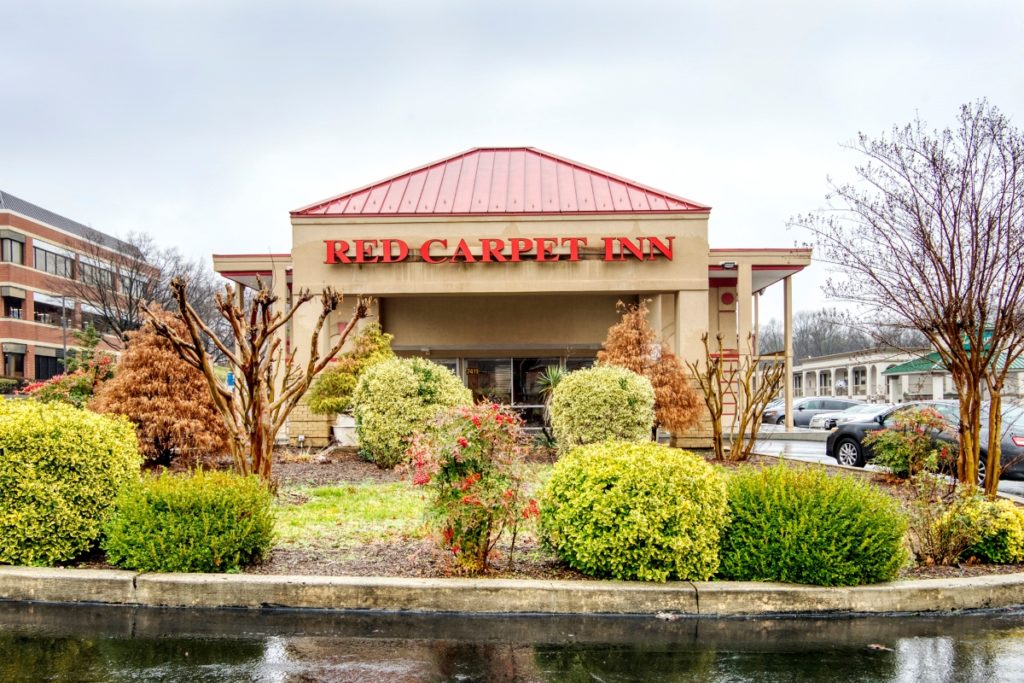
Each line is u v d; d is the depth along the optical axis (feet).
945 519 21.57
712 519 19.72
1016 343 26.86
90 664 15.11
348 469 40.63
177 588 18.85
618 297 64.08
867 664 15.43
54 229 161.89
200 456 39.04
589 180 63.72
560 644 16.47
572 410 42.83
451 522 19.40
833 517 19.61
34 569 19.79
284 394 31.24
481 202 58.85
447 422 19.65
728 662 15.49
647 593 18.52
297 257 54.80
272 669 14.87
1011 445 39.45
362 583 18.61
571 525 19.84
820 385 206.49
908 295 28.37
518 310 64.39
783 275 70.38
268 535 20.71
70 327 162.20
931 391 126.00
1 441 20.25
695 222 54.49
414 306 64.44
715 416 46.24
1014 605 19.53
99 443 21.43
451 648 16.14
